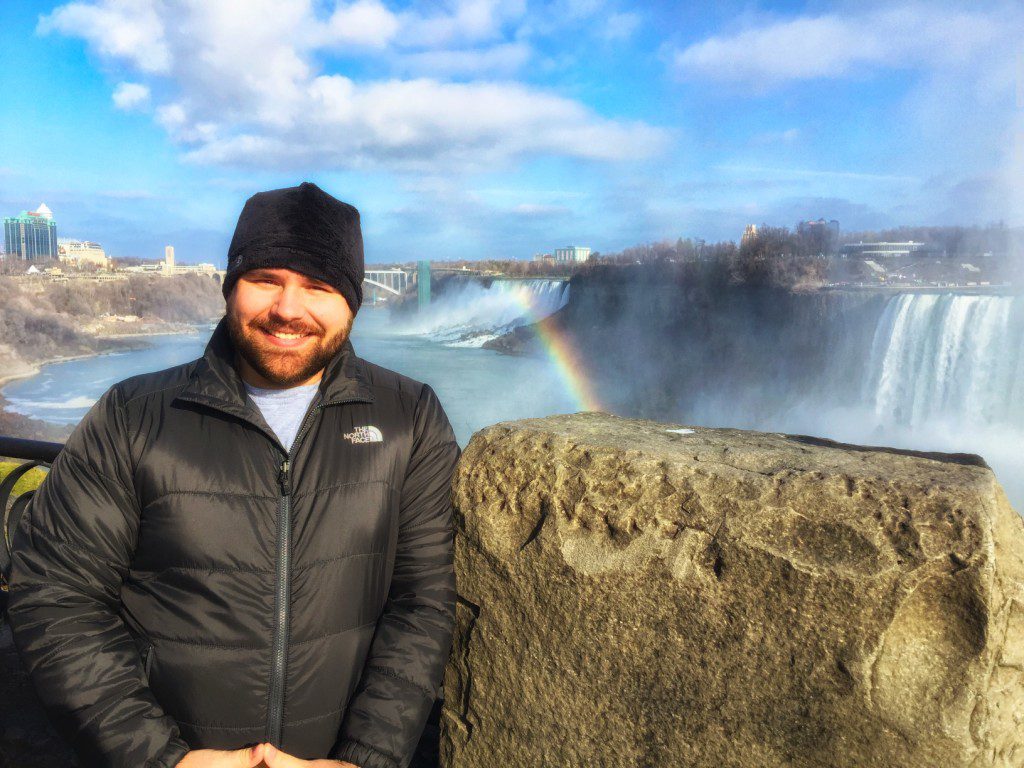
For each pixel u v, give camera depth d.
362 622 1.38
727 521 1.18
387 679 1.33
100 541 1.29
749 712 1.14
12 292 128.00
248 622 1.28
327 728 1.34
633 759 1.27
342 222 1.39
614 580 1.27
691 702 1.20
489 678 1.47
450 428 1.57
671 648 1.22
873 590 1.04
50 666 1.21
